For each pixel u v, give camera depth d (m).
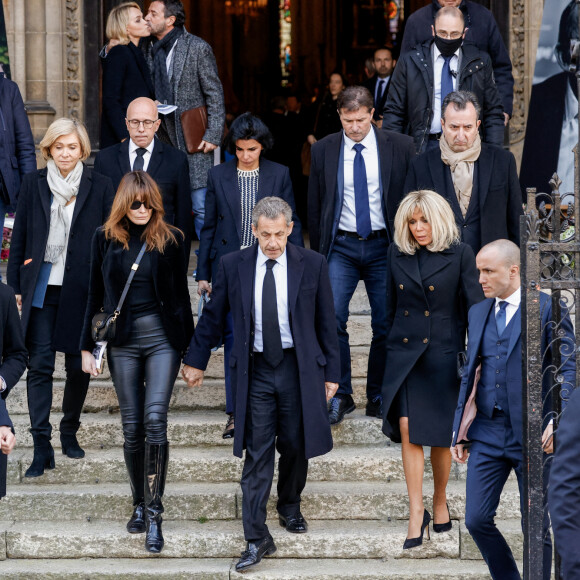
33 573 19.06
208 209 22.02
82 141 20.95
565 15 28.20
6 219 30.88
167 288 19.03
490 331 16.50
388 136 21.95
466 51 22.88
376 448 21.69
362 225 21.72
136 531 19.59
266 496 18.69
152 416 18.88
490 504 16.56
